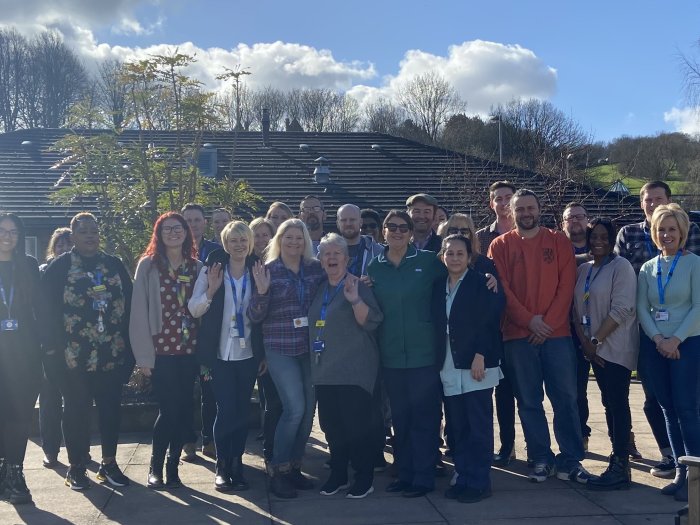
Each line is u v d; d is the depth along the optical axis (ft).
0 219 18.26
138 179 34.12
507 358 19.95
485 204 58.54
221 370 19.10
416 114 188.24
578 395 22.54
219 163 78.23
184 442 19.89
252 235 19.58
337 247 18.69
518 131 139.74
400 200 71.92
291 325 18.90
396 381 19.01
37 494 18.90
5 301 18.29
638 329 19.62
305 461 22.38
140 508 17.84
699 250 20.52
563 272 19.58
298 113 202.18
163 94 33.45
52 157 72.28
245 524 16.75
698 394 18.28
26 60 166.30
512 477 20.25
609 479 18.86
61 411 21.53
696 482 13.28
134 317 18.86
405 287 18.70
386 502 18.26
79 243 19.25
